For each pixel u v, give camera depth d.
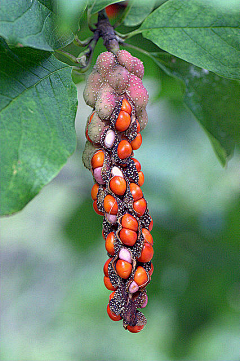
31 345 1.09
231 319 0.60
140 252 0.33
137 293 0.33
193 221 0.66
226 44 0.36
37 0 0.34
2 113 0.32
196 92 0.43
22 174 0.32
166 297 0.59
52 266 1.18
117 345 0.99
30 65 0.34
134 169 0.34
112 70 0.34
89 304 0.84
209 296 0.59
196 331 0.58
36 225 1.18
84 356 1.00
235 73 0.36
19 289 1.19
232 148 0.44
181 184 0.74
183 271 0.60
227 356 0.76
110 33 0.37
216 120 0.43
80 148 0.69
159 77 0.47
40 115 0.33
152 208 0.64
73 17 0.34
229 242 0.63
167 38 0.37
